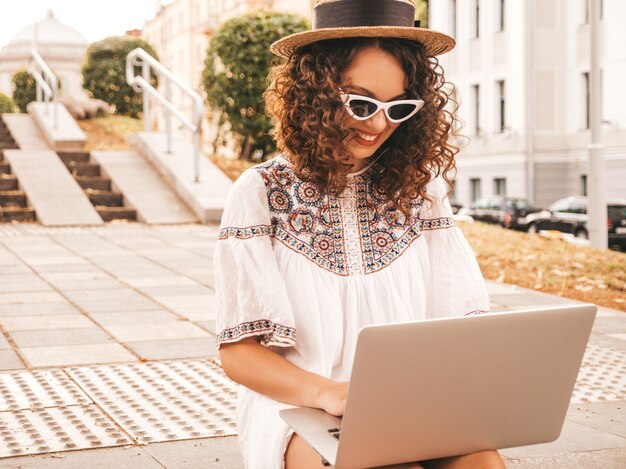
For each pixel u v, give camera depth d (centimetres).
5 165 1295
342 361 212
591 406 404
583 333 192
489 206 2380
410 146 220
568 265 887
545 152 2934
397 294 215
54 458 317
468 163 3222
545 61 2925
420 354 175
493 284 798
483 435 194
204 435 346
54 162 1302
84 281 718
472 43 3197
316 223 215
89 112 2020
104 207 1199
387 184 221
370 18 208
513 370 188
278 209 214
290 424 192
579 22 2867
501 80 3072
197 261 838
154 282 719
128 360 468
